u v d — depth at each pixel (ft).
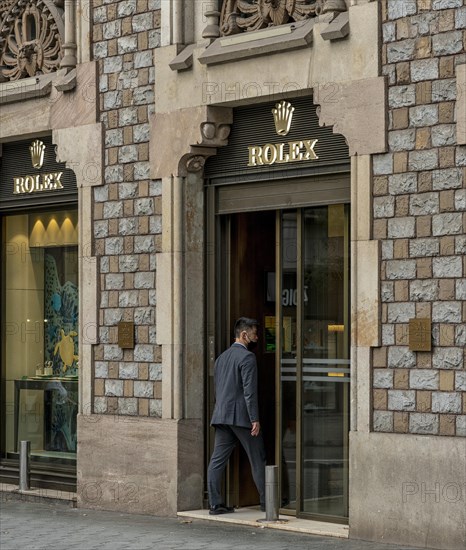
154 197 46.62
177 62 45.06
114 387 48.01
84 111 49.16
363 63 39.78
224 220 45.98
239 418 43.80
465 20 37.50
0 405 55.31
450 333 37.65
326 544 39.14
